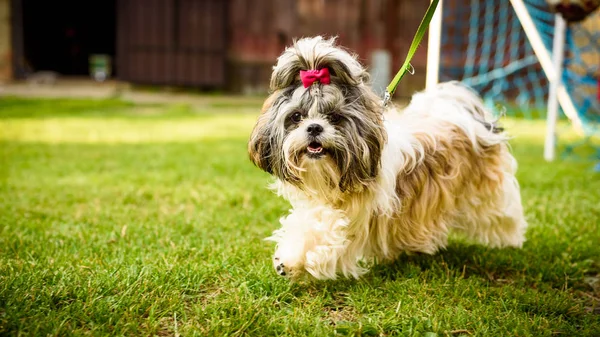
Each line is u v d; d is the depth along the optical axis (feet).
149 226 6.34
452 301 4.89
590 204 7.29
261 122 4.89
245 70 26.86
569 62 12.12
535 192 7.84
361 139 4.69
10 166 9.54
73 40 33.22
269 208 7.01
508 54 21.52
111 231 6.18
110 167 9.62
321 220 4.93
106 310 4.53
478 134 5.64
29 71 28.17
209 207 7.13
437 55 6.44
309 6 26.02
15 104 19.57
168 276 5.04
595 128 12.04
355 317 4.72
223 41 26.25
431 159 5.35
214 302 4.73
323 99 4.65
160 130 14.85
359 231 5.03
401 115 5.65
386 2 25.46
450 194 5.41
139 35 26.16
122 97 23.84
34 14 31.07
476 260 5.64
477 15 21.66
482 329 4.48
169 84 26.43
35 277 4.91
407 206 5.23
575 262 5.70
